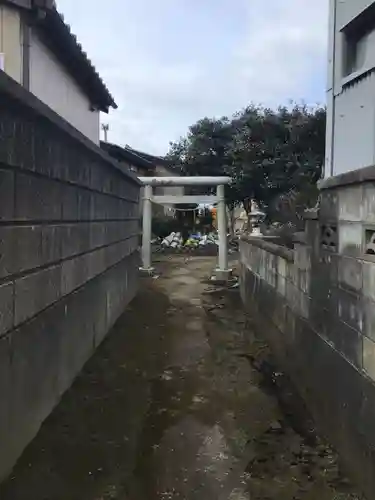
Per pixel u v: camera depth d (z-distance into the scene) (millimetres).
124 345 6164
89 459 3203
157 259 18219
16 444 3031
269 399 4418
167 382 4840
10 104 2744
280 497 2795
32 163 3262
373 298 2654
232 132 18156
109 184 6562
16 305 2980
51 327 3812
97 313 5855
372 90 3945
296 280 4824
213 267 15797
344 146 4488
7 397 2850
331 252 3533
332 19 4727
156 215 23391
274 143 12211
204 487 2918
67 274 4316
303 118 11711
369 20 4039
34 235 3334
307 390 4250
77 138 4203
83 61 7562
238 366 5426
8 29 5465
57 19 5953
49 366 3781
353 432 2961
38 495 2744
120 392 4492
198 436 3625
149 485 2928
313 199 9695
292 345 5004
